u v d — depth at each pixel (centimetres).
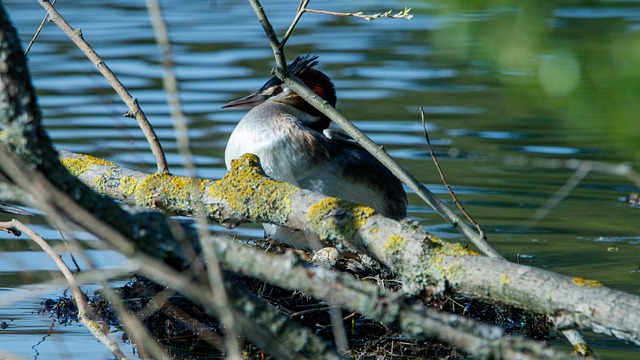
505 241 1180
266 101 1155
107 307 951
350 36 2502
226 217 817
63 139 1585
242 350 859
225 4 2830
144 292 959
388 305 544
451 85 2094
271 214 786
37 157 515
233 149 1047
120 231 539
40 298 973
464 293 642
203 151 1566
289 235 972
